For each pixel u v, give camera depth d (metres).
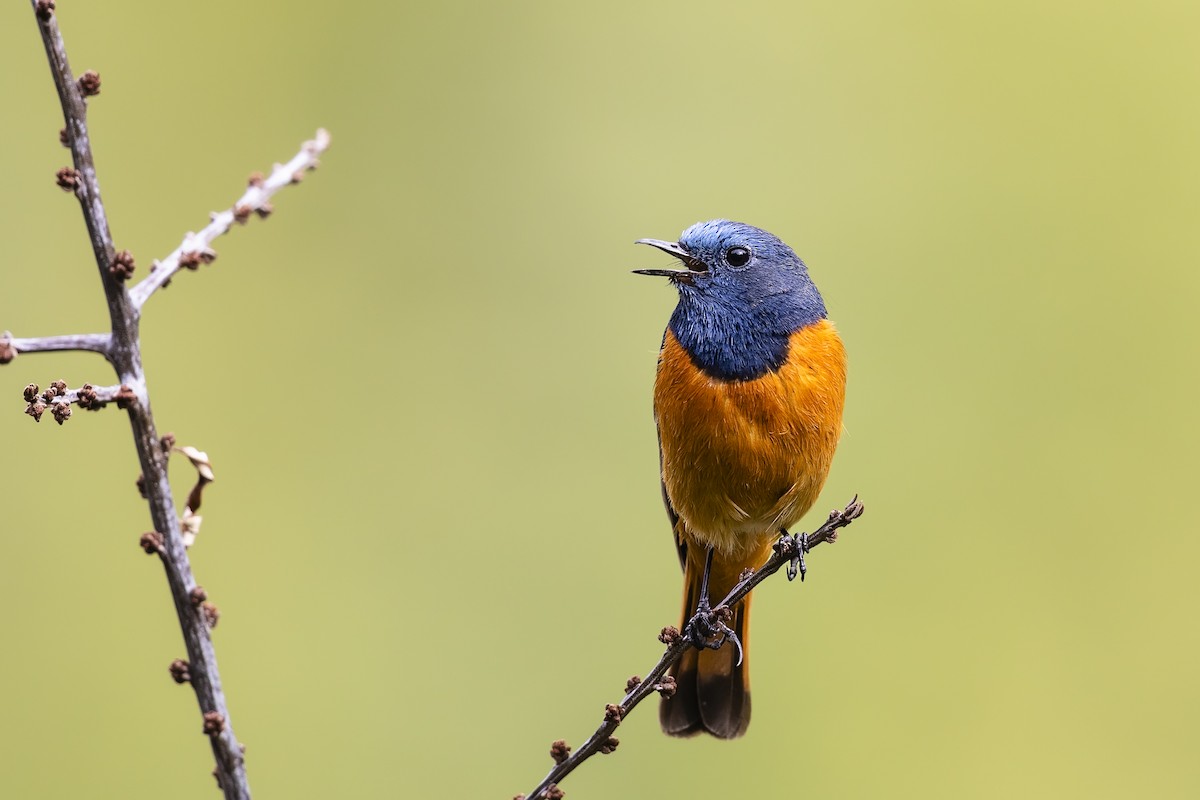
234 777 6.31
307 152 6.83
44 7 6.08
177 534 6.30
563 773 7.61
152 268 6.41
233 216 6.61
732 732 11.94
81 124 6.17
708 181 17.25
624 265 16.78
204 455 6.43
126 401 6.19
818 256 17.02
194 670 6.29
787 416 10.73
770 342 10.85
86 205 6.19
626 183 17.16
